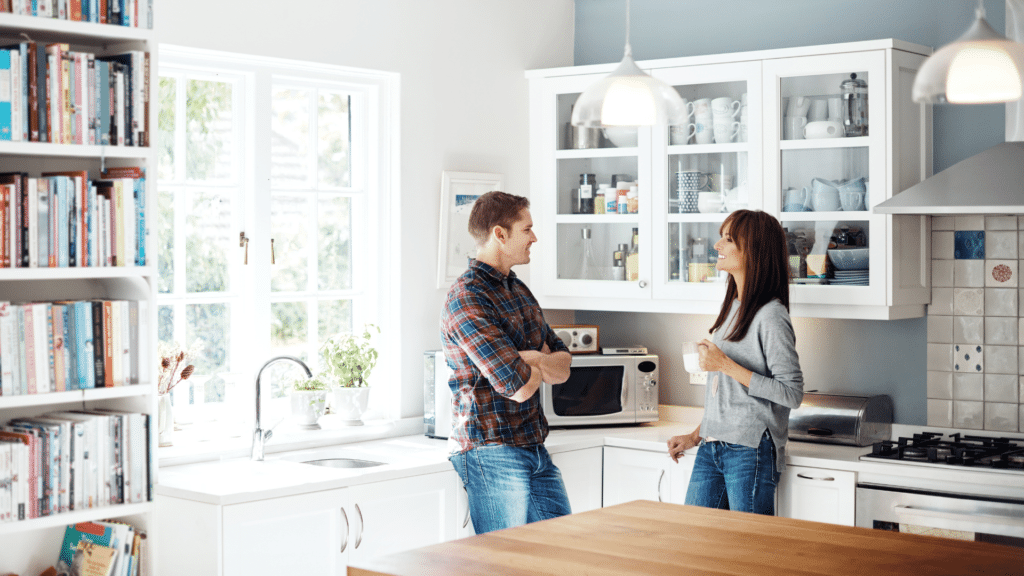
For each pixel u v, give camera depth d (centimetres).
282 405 378
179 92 344
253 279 358
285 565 285
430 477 326
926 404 378
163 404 328
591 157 415
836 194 361
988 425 366
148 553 286
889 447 338
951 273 372
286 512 285
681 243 394
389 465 323
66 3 269
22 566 284
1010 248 361
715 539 187
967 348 369
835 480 330
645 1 445
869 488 323
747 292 319
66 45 270
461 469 311
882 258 350
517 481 302
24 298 290
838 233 361
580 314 467
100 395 275
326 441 366
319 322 390
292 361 332
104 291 302
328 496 295
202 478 297
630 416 406
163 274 345
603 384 402
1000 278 363
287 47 356
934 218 375
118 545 279
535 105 428
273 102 372
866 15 389
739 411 317
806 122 368
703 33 429
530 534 192
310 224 383
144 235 287
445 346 308
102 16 278
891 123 349
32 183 262
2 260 256
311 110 380
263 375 361
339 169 394
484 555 175
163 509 285
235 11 342
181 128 346
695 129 391
